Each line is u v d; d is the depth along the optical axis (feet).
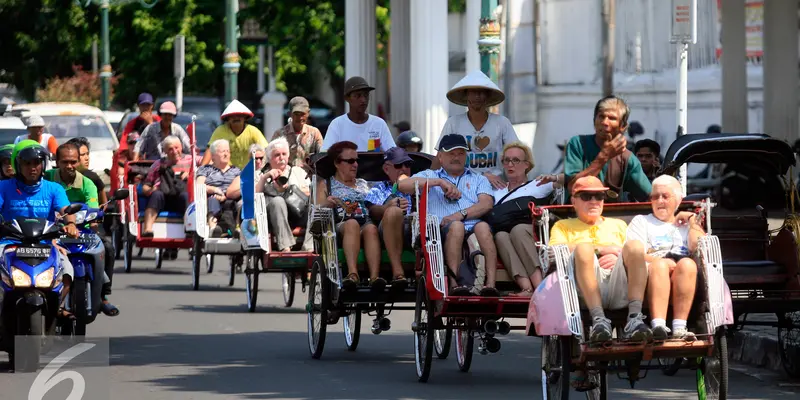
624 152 109.50
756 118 273.54
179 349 133.90
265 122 354.54
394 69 329.93
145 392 108.47
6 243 118.32
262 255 166.09
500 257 111.45
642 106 276.62
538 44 291.99
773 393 109.70
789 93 270.87
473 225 114.93
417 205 114.42
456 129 130.00
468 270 111.14
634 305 89.45
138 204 207.10
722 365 91.30
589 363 93.97
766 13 271.08
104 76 442.91
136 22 463.01
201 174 191.93
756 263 117.70
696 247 92.27
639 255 89.61
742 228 122.62
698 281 90.99
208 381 114.11
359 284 123.75
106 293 133.08
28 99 534.78
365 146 148.25
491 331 109.70
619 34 281.33
